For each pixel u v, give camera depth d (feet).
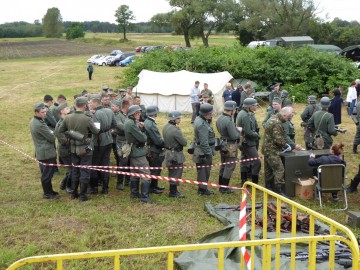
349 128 57.26
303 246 20.84
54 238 22.49
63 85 114.93
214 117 67.36
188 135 53.16
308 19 191.21
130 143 28.37
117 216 25.71
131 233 23.27
